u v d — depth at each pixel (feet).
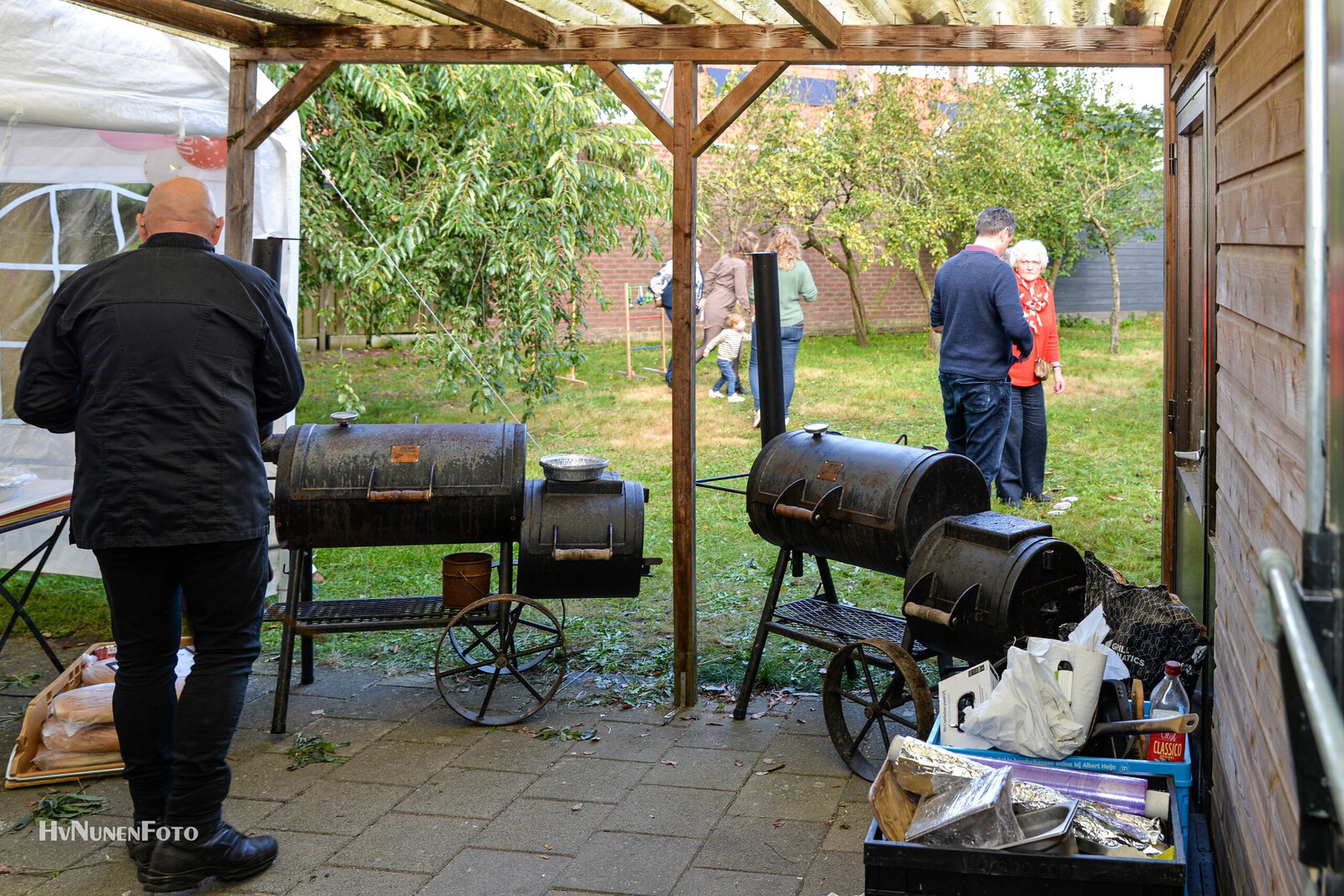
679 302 14.44
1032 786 8.34
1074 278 66.69
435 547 23.00
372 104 27.68
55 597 20.11
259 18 14.43
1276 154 6.72
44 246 18.74
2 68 16.74
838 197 53.21
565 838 11.51
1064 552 11.64
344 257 28.30
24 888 10.64
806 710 14.93
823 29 12.80
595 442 32.99
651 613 19.08
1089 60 13.96
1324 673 3.64
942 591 11.78
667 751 13.69
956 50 13.96
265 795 12.59
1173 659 11.12
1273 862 6.77
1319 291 4.05
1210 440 11.35
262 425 11.63
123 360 10.23
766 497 13.78
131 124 18.04
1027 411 25.18
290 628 14.24
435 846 11.37
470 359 28.99
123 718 10.78
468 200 28.14
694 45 14.01
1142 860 7.32
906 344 57.31
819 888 10.45
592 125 31.50
